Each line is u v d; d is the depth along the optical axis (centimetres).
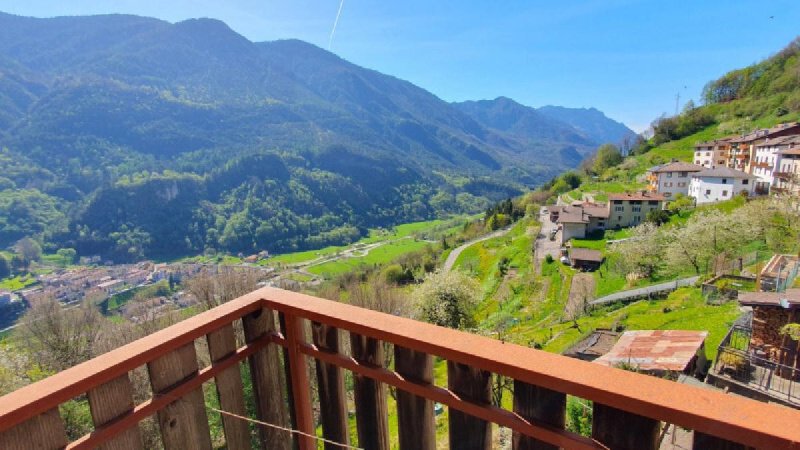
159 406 138
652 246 2966
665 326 1591
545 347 1808
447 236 7644
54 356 1747
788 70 7075
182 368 145
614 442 101
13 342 1808
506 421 116
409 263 5231
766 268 1381
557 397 108
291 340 165
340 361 153
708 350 1180
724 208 3828
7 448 107
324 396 170
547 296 3156
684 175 5194
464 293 2200
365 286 2692
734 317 1436
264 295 170
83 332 1889
